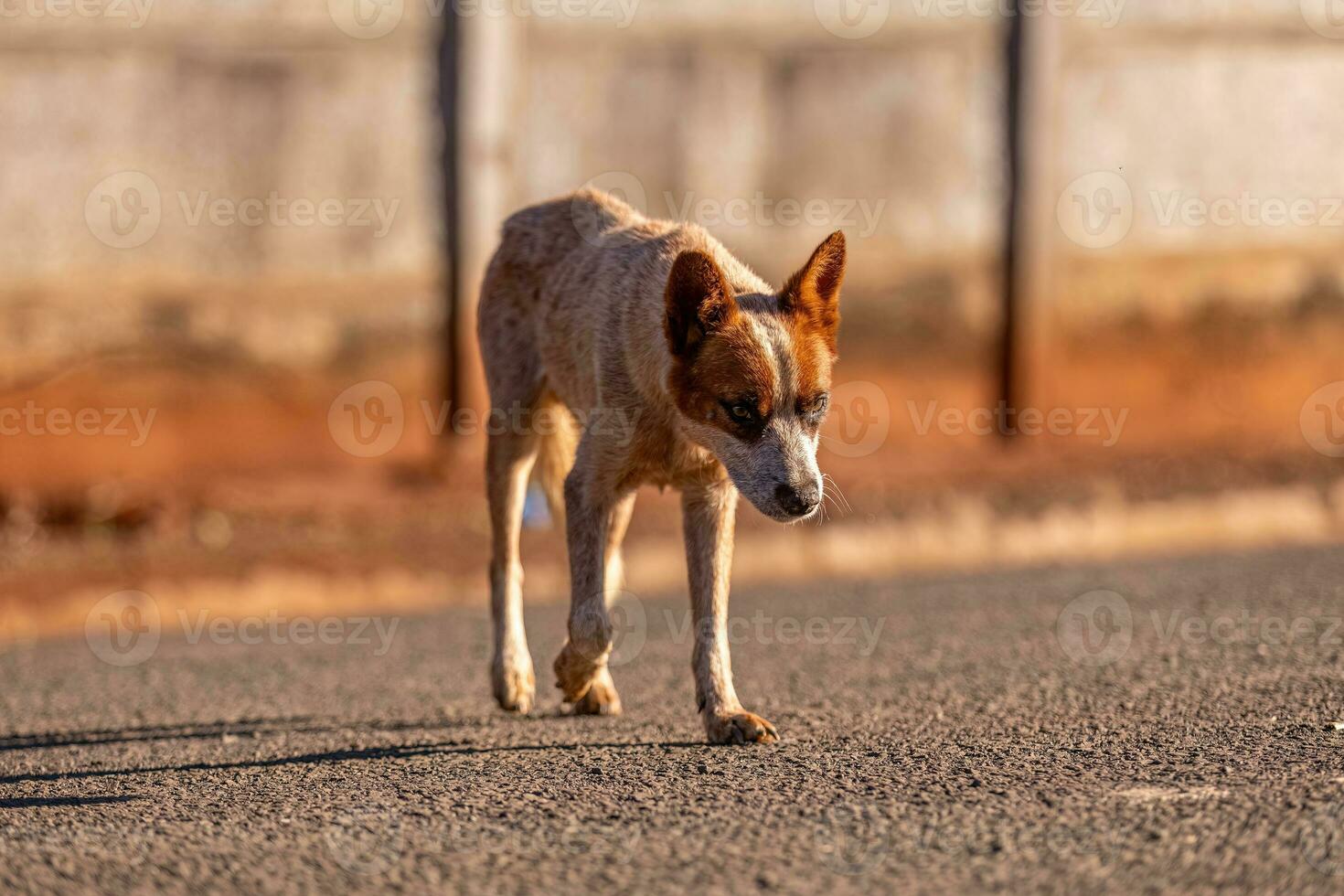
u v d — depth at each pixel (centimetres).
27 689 894
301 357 1552
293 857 479
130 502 1459
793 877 442
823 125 1652
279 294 1547
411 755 651
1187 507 1466
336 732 725
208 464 1539
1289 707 660
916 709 710
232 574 1280
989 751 601
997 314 1688
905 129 1662
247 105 1531
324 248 1553
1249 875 429
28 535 1387
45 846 495
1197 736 612
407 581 1278
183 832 513
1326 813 481
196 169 1527
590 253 775
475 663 941
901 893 425
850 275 1656
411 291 1566
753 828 493
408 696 835
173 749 696
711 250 727
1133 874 434
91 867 468
